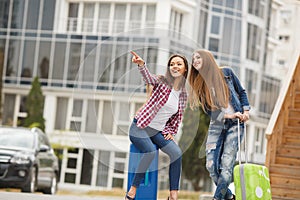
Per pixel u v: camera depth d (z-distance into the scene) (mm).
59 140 34812
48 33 35844
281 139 13969
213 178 9562
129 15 36188
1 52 35344
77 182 34656
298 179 13086
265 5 41938
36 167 16891
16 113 35594
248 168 8883
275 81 43594
